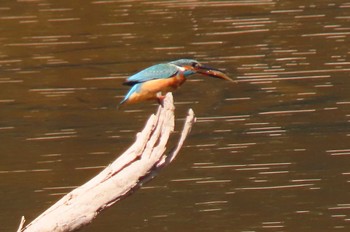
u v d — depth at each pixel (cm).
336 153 1238
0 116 1425
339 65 1587
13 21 1956
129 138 1318
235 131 1333
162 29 1856
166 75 685
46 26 1911
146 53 1708
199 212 1086
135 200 1128
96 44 1781
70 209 641
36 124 1384
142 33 1836
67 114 1427
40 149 1284
